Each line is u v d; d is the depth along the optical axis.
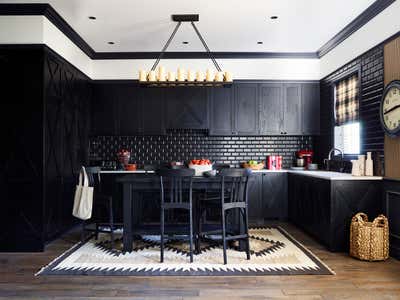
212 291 2.83
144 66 6.08
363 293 2.79
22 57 4.08
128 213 3.96
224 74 4.45
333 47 5.43
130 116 6.10
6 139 4.08
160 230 3.81
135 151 6.36
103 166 6.11
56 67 4.50
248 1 3.96
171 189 3.68
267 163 6.31
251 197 5.91
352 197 3.99
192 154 6.37
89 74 5.97
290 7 4.13
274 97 6.12
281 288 2.89
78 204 4.30
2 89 4.08
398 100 3.58
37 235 4.06
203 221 4.57
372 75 4.23
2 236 4.06
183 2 3.98
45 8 4.02
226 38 5.26
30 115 4.08
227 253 3.90
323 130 5.96
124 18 4.46
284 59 6.11
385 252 3.62
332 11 4.23
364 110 4.44
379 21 4.06
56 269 3.38
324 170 5.77
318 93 6.12
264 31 4.94
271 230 5.12
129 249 3.96
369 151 4.30
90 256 3.81
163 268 3.40
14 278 3.15
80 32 4.99
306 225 4.89
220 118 6.11
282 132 6.11
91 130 6.09
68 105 4.95
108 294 2.78
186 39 5.32
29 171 4.09
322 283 3.00
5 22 4.08
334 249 3.97
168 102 6.10
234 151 6.38
